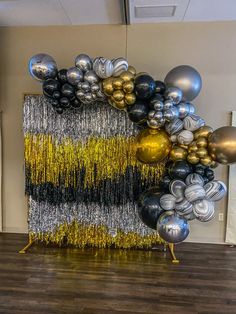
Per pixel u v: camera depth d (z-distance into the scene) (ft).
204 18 12.00
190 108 10.07
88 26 12.69
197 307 8.23
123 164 11.55
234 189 12.52
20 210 13.57
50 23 12.56
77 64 9.75
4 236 13.35
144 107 9.48
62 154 11.70
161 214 9.41
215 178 12.65
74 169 11.74
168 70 12.59
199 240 13.03
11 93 13.17
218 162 9.20
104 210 11.94
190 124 9.59
